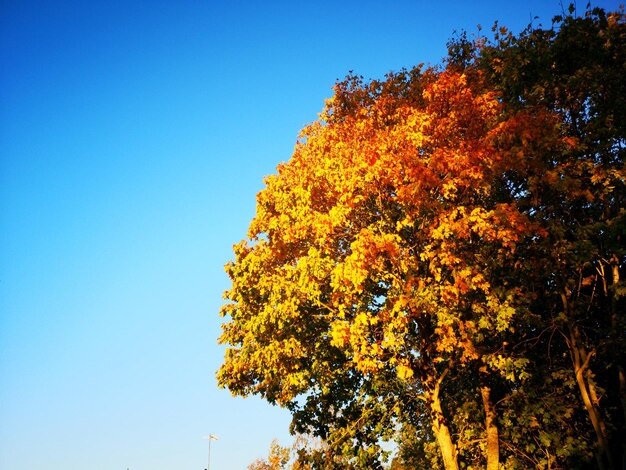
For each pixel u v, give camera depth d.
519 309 15.12
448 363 17.33
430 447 20.30
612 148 15.84
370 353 15.02
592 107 16.14
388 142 15.83
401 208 16.67
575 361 16.19
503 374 16.55
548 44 16.42
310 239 17.39
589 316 17.70
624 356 16.36
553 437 16.66
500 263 15.57
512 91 16.81
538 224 14.16
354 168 15.68
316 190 17.19
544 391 17.78
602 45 15.78
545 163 15.36
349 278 14.44
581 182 15.69
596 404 15.63
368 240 14.56
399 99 18.58
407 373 14.70
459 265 15.24
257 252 18.92
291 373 17.25
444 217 14.55
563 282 16.55
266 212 19.25
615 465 16.86
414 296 14.66
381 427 18.69
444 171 14.89
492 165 14.48
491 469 16.80
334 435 18.84
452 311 14.77
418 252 16.64
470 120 15.95
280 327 16.59
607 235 15.18
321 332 18.06
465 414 18.09
